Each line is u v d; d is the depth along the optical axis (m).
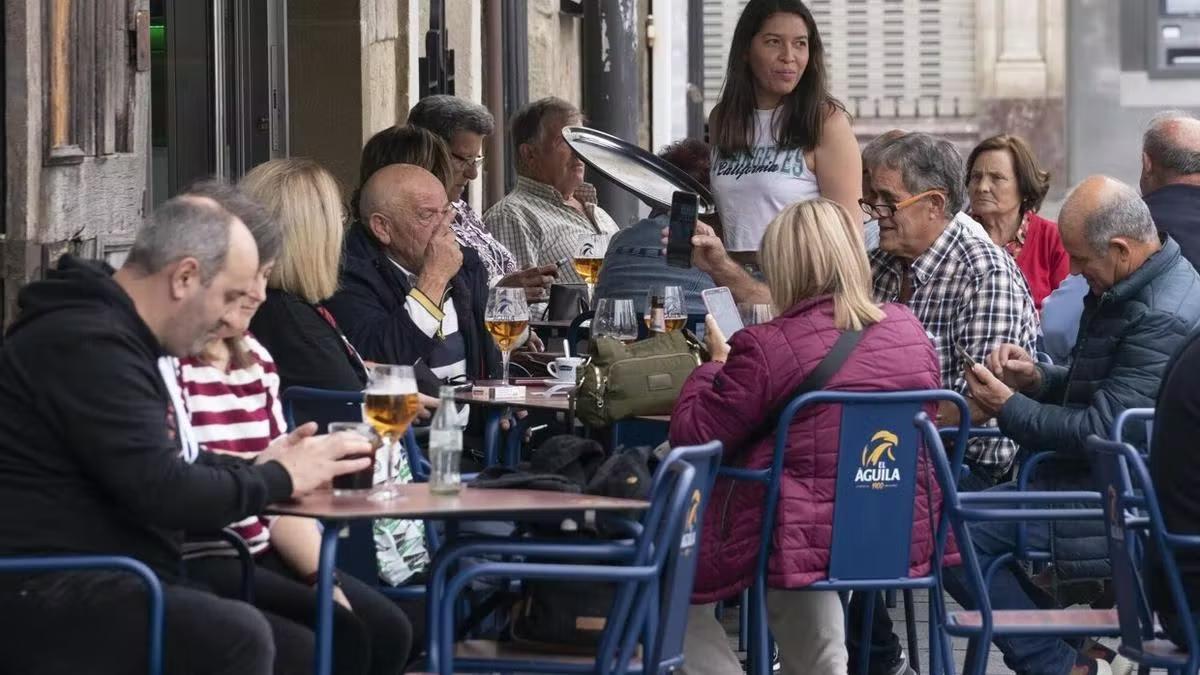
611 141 17.70
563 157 23.16
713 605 12.51
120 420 9.23
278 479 9.42
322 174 13.08
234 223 9.63
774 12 16.89
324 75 24.17
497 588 11.84
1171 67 35.94
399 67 26.22
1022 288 15.44
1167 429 11.01
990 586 13.96
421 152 17.02
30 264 13.55
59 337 9.28
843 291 11.96
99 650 9.16
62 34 13.98
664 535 9.46
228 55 22.36
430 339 14.95
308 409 12.70
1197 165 16.97
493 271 20.83
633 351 14.12
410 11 26.25
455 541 10.11
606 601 10.12
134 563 9.07
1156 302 13.44
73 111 14.23
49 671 9.16
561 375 16.25
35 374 9.29
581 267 20.16
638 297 18.03
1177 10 35.78
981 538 13.73
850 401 11.69
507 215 23.09
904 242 15.17
